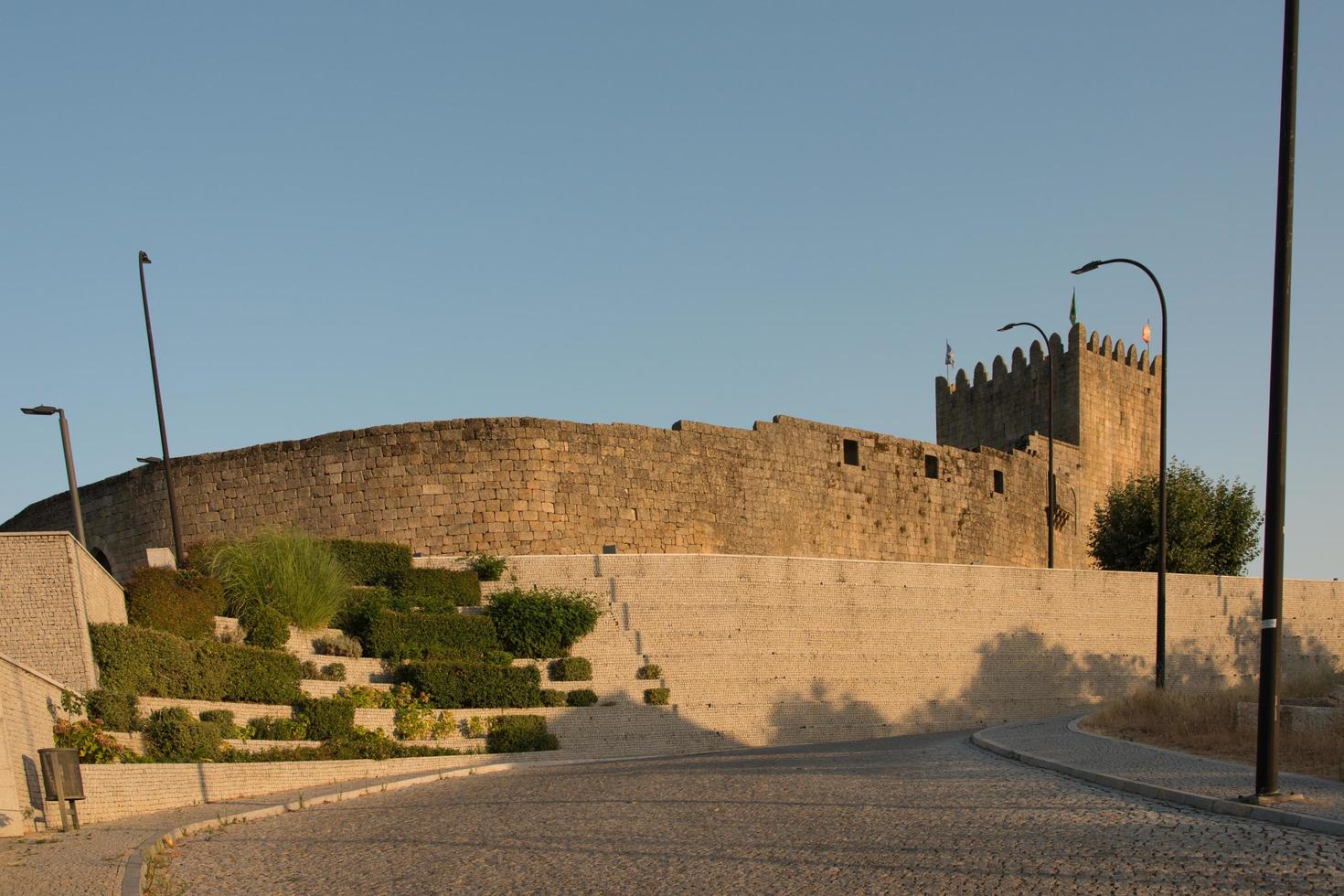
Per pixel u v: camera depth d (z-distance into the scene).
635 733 34.78
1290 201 17.52
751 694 37.59
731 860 14.43
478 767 28.92
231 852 17.03
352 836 18.09
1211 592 50.47
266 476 44.28
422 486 43.22
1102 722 28.98
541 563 37.56
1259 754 16.44
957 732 38.62
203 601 28.98
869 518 53.94
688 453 47.69
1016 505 61.78
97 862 15.47
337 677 30.45
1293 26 17.62
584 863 14.91
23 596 22.73
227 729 25.56
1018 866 13.11
